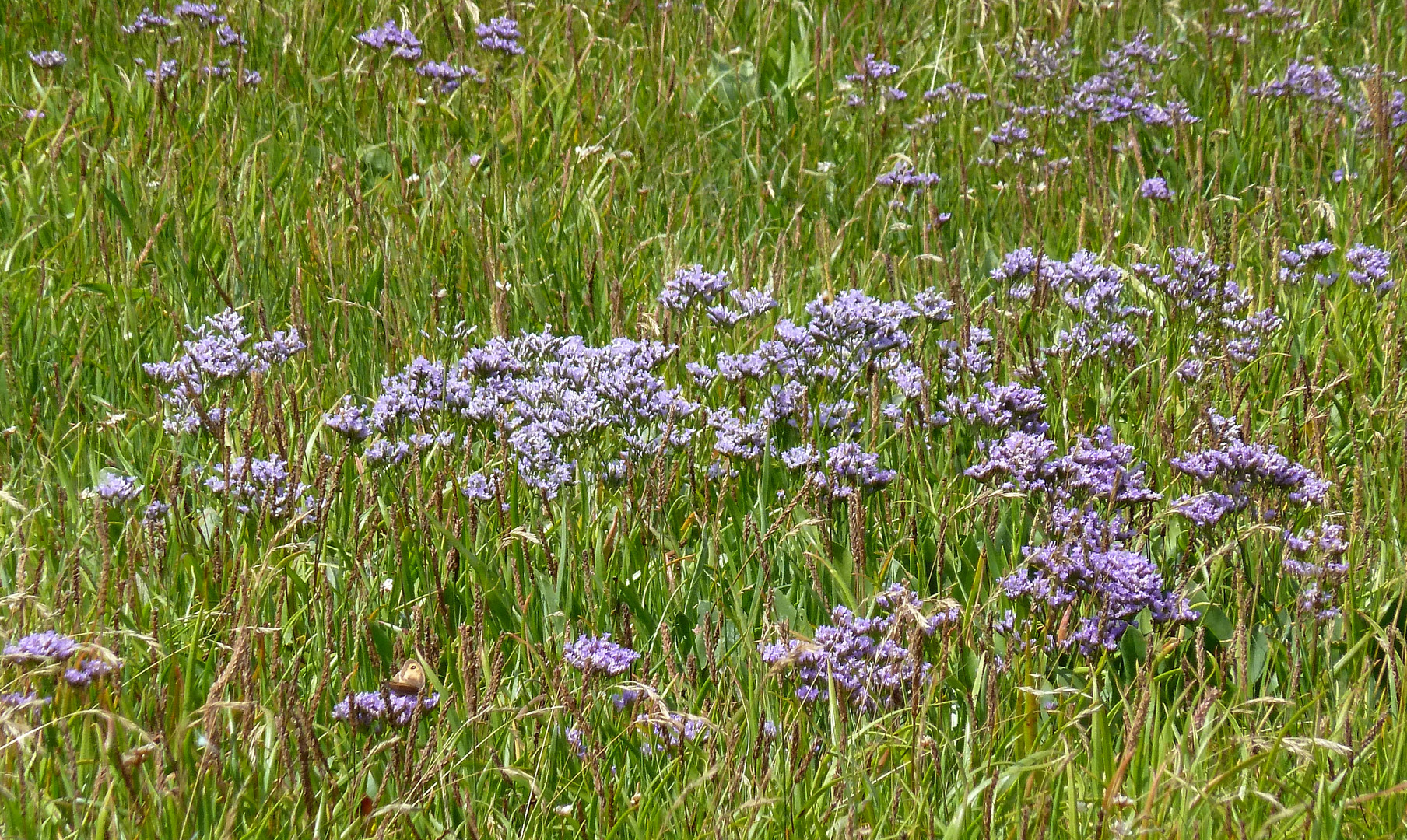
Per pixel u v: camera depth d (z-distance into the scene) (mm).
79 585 3828
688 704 3881
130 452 5277
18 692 3439
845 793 3445
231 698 3621
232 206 7238
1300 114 9094
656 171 8344
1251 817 3363
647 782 3578
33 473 4965
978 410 5180
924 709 3562
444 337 6230
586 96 9172
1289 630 4289
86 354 5965
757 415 5398
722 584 4477
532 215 7340
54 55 8773
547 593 4312
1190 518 4523
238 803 3236
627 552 4566
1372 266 6754
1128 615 4105
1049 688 3887
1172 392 5793
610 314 6457
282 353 5465
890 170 8727
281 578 4172
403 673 3727
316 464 5062
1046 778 3369
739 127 9266
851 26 10523
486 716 3623
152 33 9477
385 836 3221
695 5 10625
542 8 10656
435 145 8531
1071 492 4641
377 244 6996
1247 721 3779
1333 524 4672
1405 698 3730
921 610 4035
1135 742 3314
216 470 4824
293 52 9414
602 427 5023
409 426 5508
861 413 5613
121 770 3129
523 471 4840
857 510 4238
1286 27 10656
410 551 4465
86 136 8133
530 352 5559
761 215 7789
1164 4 11180
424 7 10375
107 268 6438
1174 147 8641
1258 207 7785
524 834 3389
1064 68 9703
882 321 5555
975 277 7402
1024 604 4258
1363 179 8477
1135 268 6469
